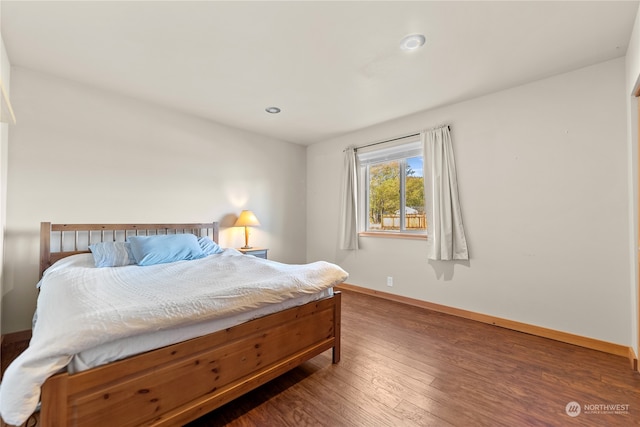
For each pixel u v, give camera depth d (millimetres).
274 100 2980
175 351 1232
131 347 1129
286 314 1702
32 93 2408
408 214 3623
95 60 2248
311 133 4105
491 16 1726
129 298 1358
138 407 1136
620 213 2152
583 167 2307
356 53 2131
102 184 2770
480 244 2855
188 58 2209
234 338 1446
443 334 2506
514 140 2652
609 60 2195
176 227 3205
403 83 2596
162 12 1705
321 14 1721
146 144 3053
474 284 2896
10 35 1919
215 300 1379
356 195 3996
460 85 2627
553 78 2449
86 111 2674
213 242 3176
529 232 2566
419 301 3322
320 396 1617
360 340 2379
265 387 1705
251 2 1621
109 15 1729
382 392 1654
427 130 3205
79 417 1001
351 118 3494
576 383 1742
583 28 1831
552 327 2436
